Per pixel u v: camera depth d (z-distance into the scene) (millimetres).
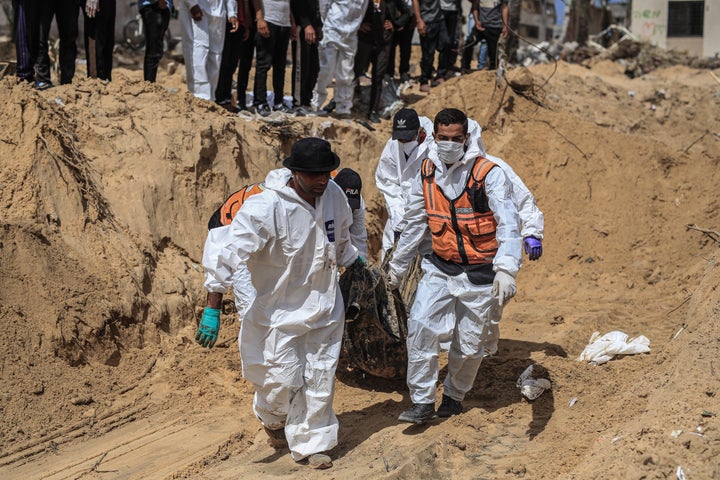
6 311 6750
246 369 5496
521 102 13758
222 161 9664
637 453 4676
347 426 6305
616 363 7371
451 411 6352
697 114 18359
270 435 5906
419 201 5926
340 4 11781
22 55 9766
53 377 6641
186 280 8320
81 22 17781
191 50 10547
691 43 28453
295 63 12453
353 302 6516
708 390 5184
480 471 5418
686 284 10461
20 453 5832
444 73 14969
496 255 5539
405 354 6992
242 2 10883
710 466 4348
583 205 12258
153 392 6957
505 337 8602
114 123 9172
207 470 5582
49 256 7309
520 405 6621
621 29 25547
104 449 5953
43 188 7828
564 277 11164
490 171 5645
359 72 12602
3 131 8070
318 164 5090
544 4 28297
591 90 17484
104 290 7469
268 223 5180
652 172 12531
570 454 5457
